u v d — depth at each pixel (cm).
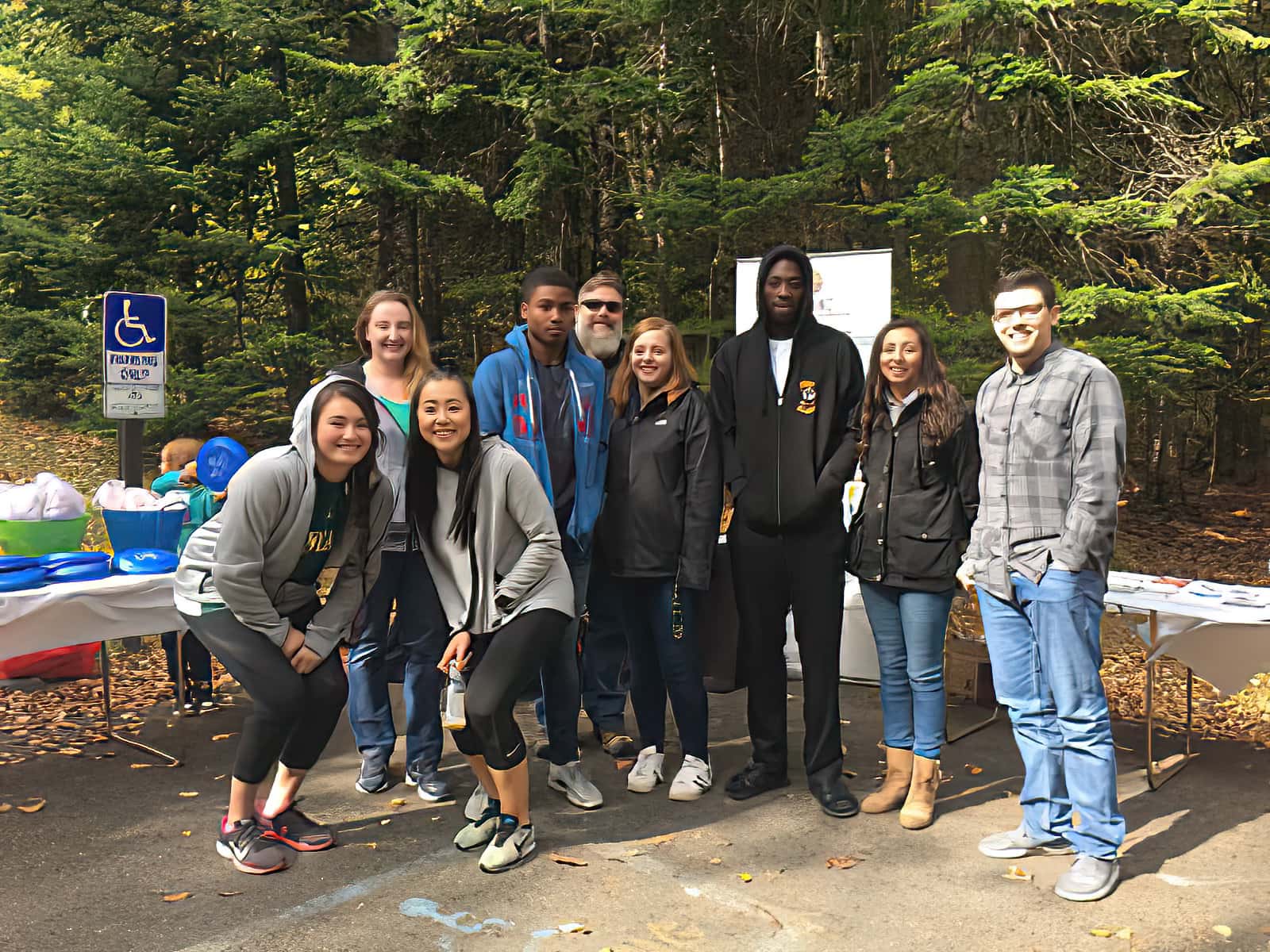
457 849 348
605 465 398
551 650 334
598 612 442
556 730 390
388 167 1117
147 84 1146
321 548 332
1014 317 326
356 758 439
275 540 320
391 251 1273
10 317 1172
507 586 325
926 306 928
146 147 1116
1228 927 297
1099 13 914
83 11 1127
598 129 1100
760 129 1028
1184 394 1093
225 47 1189
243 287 1235
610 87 988
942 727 372
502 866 331
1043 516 325
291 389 1183
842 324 547
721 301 990
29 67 1166
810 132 914
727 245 962
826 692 386
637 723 419
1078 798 323
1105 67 906
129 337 578
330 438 316
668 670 397
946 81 836
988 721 489
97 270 1103
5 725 470
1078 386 318
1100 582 325
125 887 320
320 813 380
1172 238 905
